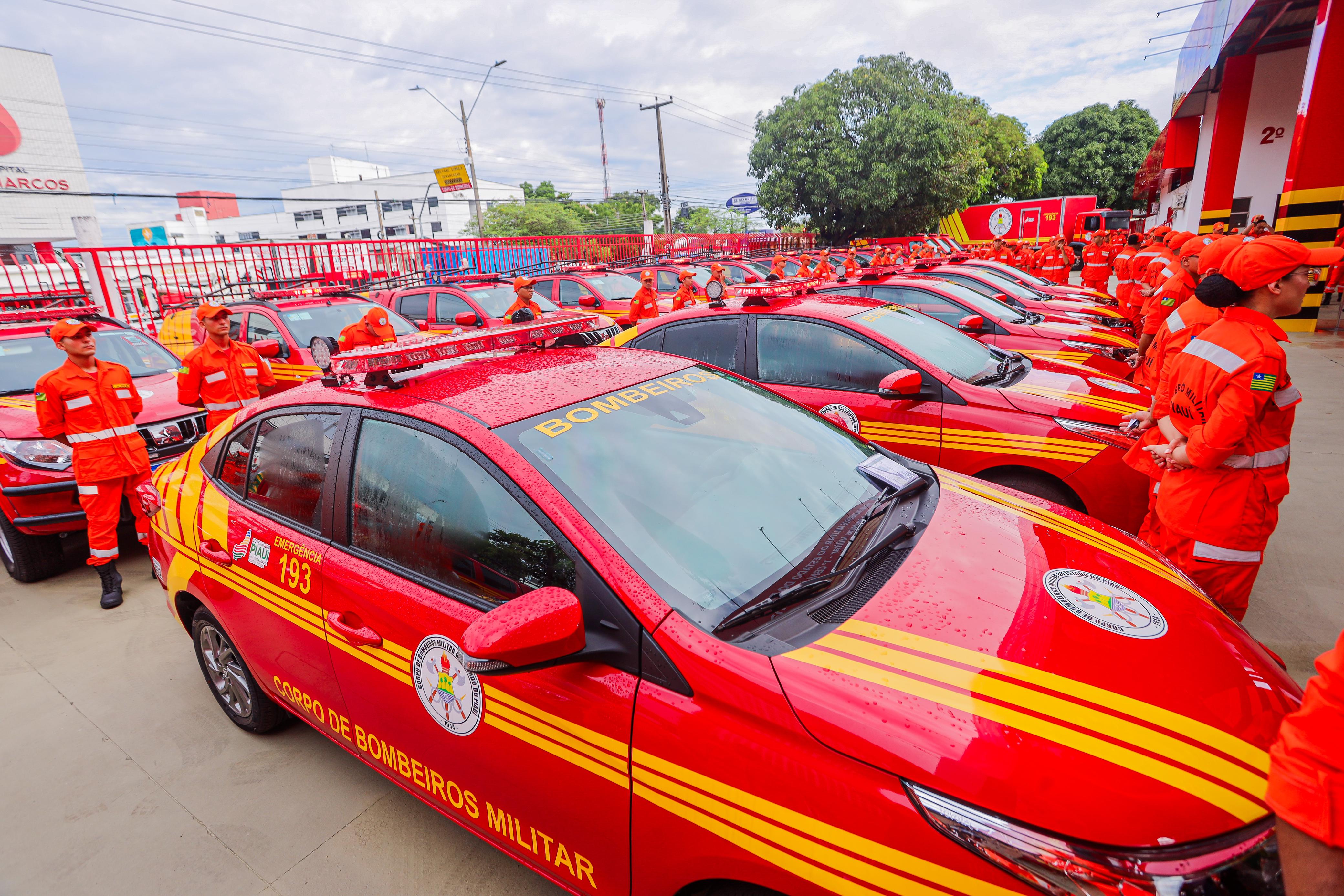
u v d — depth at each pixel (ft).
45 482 14.97
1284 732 3.14
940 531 6.69
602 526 5.87
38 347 18.76
